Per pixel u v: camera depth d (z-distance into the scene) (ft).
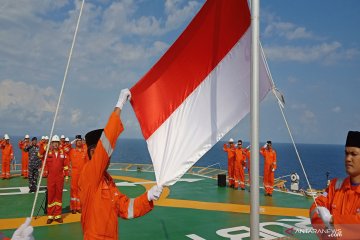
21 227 8.11
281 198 41.45
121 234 25.64
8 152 58.18
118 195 10.23
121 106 10.03
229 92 12.67
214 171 70.23
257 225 9.51
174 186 50.93
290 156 415.03
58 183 28.58
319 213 8.09
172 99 12.68
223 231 26.48
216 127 12.54
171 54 12.72
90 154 10.46
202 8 12.83
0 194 43.37
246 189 48.24
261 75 11.84
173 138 12.35
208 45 13.00
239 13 12.63
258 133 9.71
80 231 26.17
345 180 8.84
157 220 29.96
